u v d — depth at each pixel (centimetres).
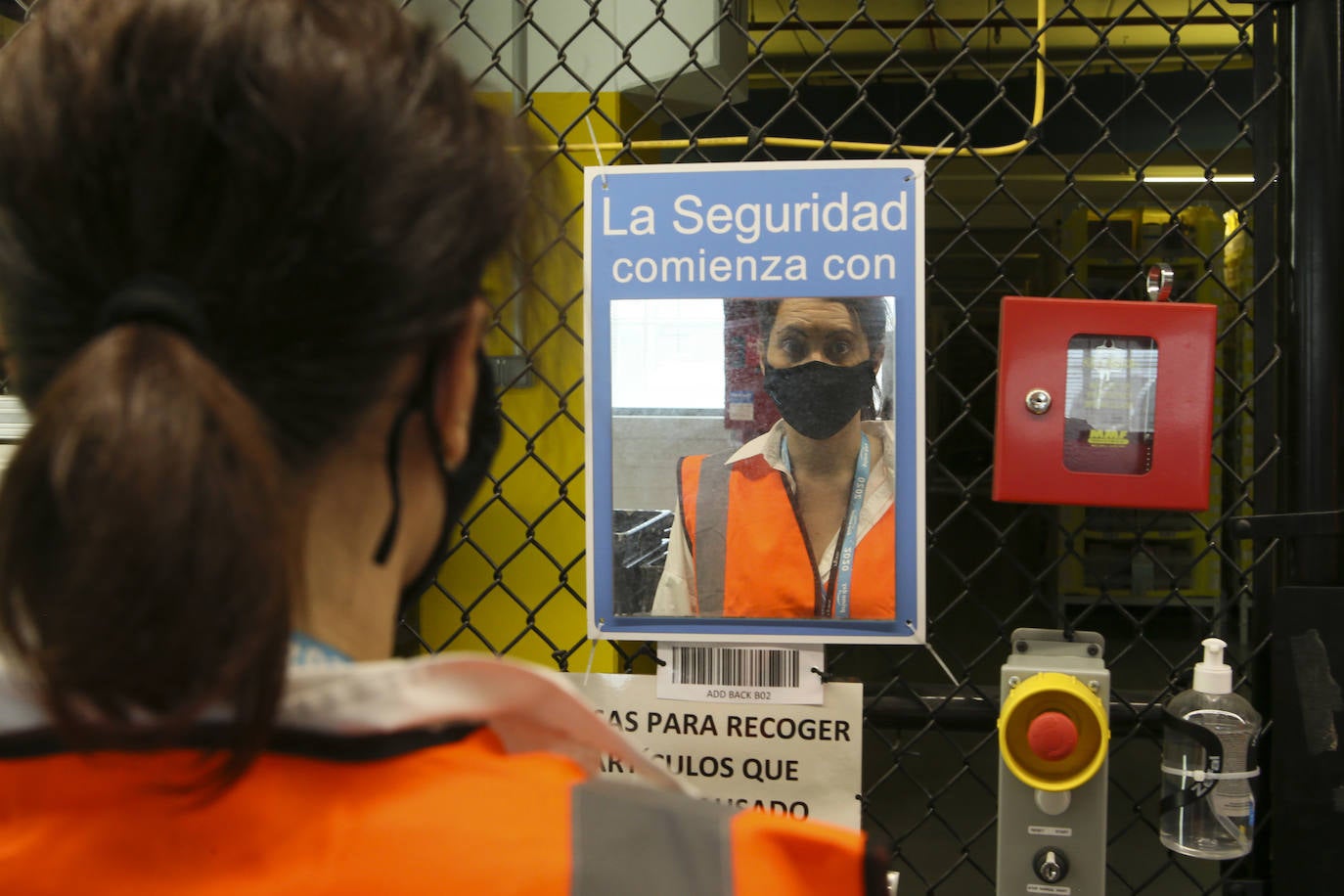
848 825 86
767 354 86
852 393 85
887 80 514
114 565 27
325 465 34
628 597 88
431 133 33
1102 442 84
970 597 88
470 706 37
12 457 29
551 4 194
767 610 86
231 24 31
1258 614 87
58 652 28
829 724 86
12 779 33
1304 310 82
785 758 87
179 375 28
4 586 29
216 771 30
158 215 30
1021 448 84
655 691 88
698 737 88
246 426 29
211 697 28
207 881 31
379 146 31
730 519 86
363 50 32
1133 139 461
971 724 88
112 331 30
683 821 35
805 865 34
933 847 271
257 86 30
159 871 31
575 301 96
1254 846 87
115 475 27
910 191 85
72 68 31
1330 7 81
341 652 36
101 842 32
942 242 504
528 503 193
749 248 86
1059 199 89
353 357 32
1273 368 86
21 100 32
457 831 33
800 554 86
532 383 183
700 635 87
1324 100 81
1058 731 78
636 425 88
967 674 88
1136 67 472
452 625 195
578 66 194
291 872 31
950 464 784
